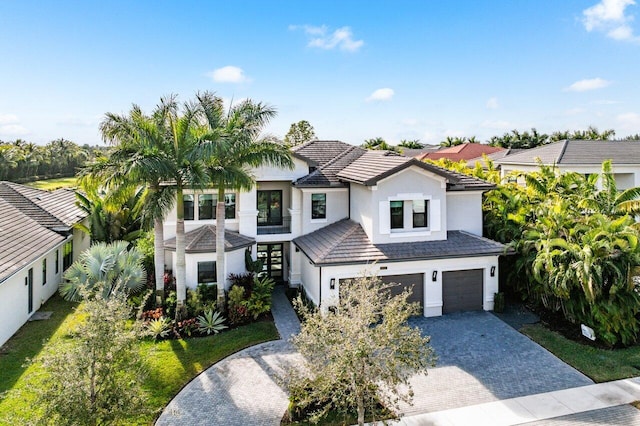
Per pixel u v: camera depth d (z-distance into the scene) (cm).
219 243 2166
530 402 1473
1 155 7319
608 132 8431
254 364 1761
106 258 2259
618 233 1841
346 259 2122
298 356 1822
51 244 2319
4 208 2555
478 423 1364
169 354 1831
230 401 1503
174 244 2447
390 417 1198
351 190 2598
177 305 2086
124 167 1856
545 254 1969
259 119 2086
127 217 3058
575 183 2481
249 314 2192
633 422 1352
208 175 1972
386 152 2748
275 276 2808
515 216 2348
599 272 1784
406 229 2339
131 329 1127
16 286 1989
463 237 2409
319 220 2658
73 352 995
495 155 5647
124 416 1021
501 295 2273
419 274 2247
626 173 3656
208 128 2092
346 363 1070
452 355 1819
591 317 1930
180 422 1383
